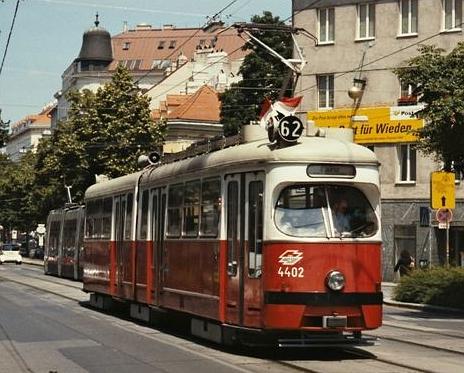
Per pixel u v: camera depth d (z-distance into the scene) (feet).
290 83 145.18
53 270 160.97
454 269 90.63
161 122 185.47
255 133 49.55
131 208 68.59
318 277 43.93
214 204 50.39
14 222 287.28
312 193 45.03
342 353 47.67
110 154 180.75
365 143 138.10
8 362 45.06
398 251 135.54
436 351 49.08
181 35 408.05
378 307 44.91
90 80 389.80
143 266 64.28
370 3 139.23
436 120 75.31
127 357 46.65
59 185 188.96
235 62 311.27
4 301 92.58
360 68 139.54
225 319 48.24
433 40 132.67
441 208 95.30
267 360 45.03
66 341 54.70
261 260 44.80
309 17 145.07
